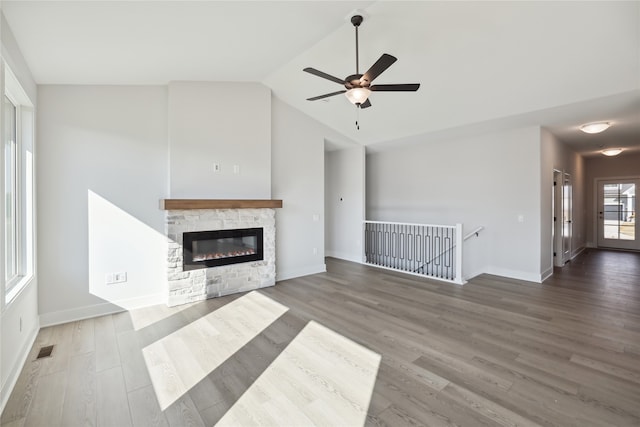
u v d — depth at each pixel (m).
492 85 3.82
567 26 2.80
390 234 6.86
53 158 3.38
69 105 3.47
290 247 5.34
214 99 4.36
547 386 2.21
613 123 4.74
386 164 7.11
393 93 4.42
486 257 5.52
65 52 2.83
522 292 4.41
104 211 3.67
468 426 1.83
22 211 3.04
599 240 8.57
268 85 4.73
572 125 4.88
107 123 3.69
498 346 2.80
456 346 2.81
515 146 5.14
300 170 5.46
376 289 4.62
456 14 2.89
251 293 4.45
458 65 3.60
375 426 1.83
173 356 2.67
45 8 2.21
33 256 3.08
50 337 3.04
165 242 4.03
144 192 3.93
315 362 2.55
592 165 8.55
